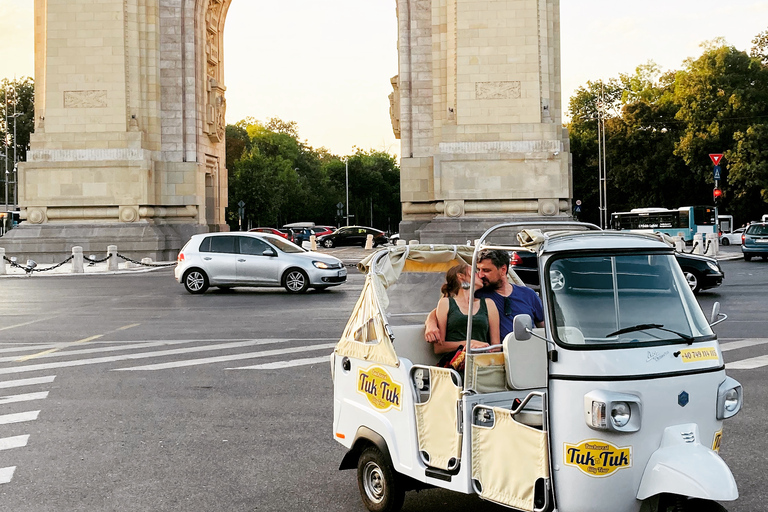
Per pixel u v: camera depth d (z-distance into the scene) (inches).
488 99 1759.4
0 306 1017.5
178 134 1910.7
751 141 2751.0
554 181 1747.0
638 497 222.2
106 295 1144.2
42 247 1820.9
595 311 238.5
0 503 303.7
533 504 230.5
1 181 5014.8
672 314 244.2
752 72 2955.2
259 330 771.4
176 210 1916.8
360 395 294.4
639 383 224.2
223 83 2183.8
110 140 1846.7
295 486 320.2
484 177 1756.9
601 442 221.5
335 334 736.3
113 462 355.3
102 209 1849.2
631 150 3390.7
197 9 1926.7
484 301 279.7
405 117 1843.0
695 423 231.6
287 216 5147.6
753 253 1818.4
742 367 549.6
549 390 230.8
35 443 386.6
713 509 215.5
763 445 364.2
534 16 1755.7
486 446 244.2
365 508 293.9
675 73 3489.2
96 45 1854.1
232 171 4822.8
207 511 293.4
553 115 1852.9
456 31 1768.0
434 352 300.0
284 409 448.1
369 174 5502.0
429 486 281.9
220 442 385.1
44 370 573.9
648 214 2977.4
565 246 247.6
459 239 1720.0
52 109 1855.3
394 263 313.4
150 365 588.4
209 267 1146.7
